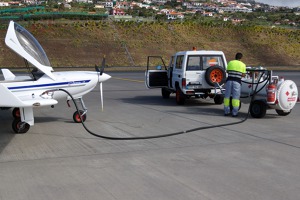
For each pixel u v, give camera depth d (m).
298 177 5.79
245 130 9.34
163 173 5.96
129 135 8.72
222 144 7.89
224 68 13.77
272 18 92.38
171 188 5.30
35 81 9.38
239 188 5.30
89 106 13.61
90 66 40.47
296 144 7.91
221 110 12.73
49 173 5.98
